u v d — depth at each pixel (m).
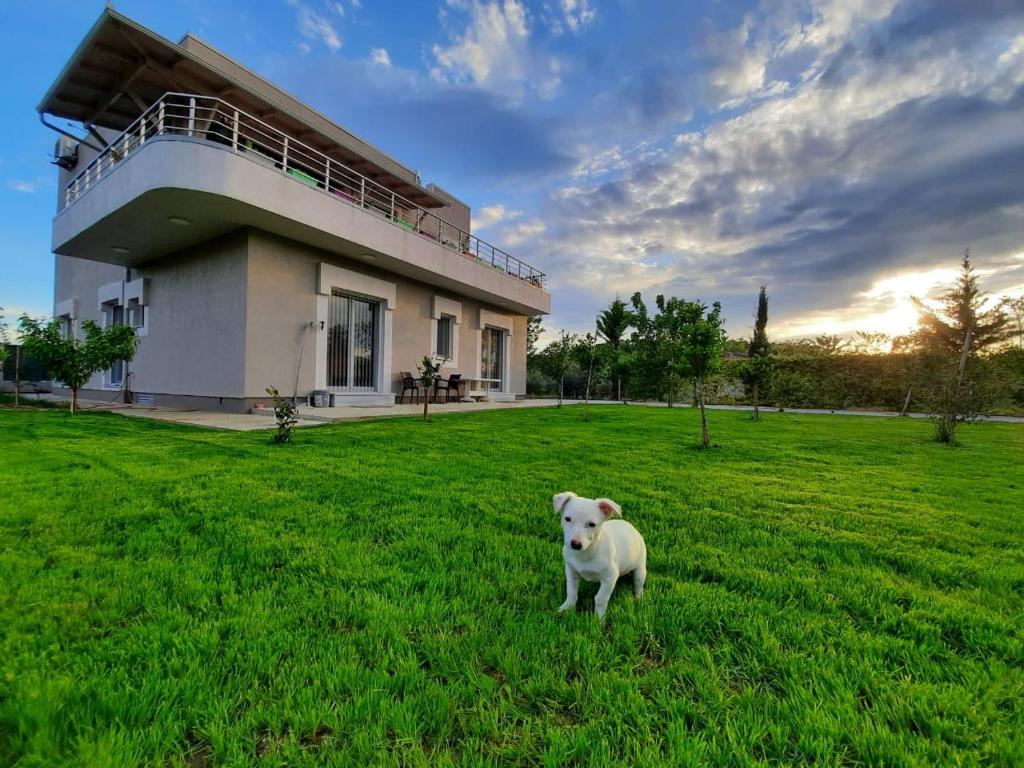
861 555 2.91
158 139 8.40
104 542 2.80
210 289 11.04
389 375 13.83
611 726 1.39
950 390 8.94
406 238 12.77
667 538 3.15
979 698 1.55
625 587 2.49
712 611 2.11
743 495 4.32
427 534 3.08
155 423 8.74
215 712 1.39
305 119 12.02
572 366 18.78
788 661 1.72
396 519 3.35
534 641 1.82
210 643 1.74
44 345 9.60
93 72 10.20
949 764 1.25
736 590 2.40
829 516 3.72
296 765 1.22
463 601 2.14
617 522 2.48
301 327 11.32
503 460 5.86
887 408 21.28
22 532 2.92
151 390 12.84
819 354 24.45
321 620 1.95
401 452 6.18
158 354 12.61
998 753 1.29
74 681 1.50
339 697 1.49
